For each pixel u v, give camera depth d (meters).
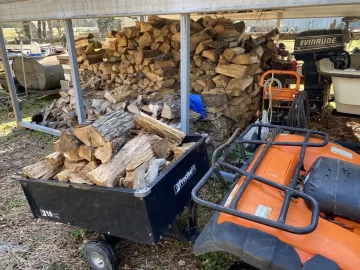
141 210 1.58
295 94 3.24
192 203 2.04
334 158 1.70
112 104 3.93
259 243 1.23
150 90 3.93
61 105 4.72
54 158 1.99
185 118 3.05
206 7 2.53
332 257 1.18
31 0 3.81
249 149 3.02
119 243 2.30
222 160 1.67
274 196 1.44
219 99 3.54
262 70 4.17
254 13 5.53
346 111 3.50
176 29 3.87
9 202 2.94
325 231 1.27
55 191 1.84
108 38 4.80
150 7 2.83
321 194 1.42
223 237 1.29
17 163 3.72
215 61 3.66
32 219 2.68
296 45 3.97
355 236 1.29
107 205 1.69
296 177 1.55
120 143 1.98
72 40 3.67
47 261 2.20
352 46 7.10
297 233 1.10
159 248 2.26
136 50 4.16
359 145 2.49
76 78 3.81
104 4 3.11
